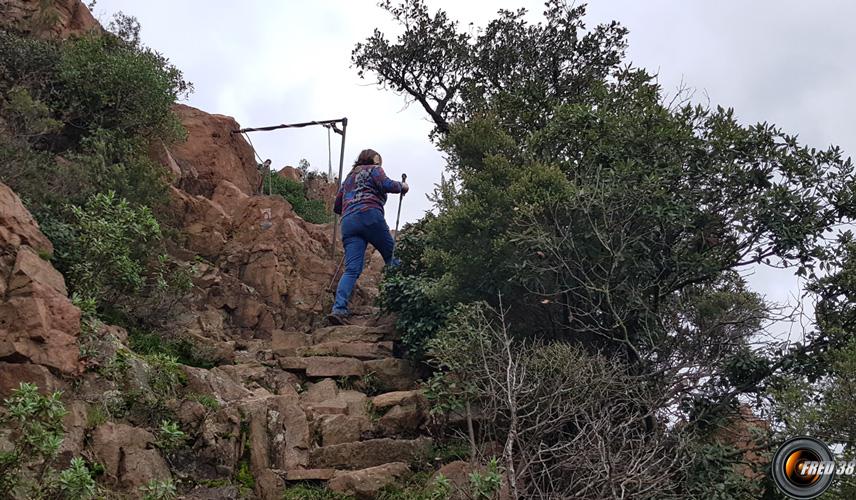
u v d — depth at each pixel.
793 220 10.42
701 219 10.51
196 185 15.13
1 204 9.08
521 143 12.27
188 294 12.05
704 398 9.91
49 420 7.23
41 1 14.59
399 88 17.69
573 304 10.80
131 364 9.17
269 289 13.66
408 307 12.07
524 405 8.63
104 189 11.66
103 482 8.00
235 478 8.94
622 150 11.03
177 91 16.23
